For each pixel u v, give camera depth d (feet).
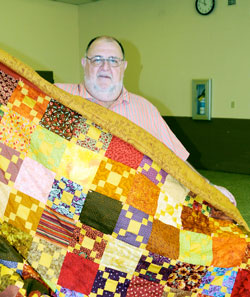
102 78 6.76
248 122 19.60
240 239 5.89
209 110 20.77
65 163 5.48
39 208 5.35
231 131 20.33
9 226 5.28
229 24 19.45
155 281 5.50
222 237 5.87
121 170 5.63
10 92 5.58
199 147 21.72
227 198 6.16
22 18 23.62
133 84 24.16
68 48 26.48
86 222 5.36
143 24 23.03
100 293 5.24
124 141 5.73
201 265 5.65
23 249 5.20
